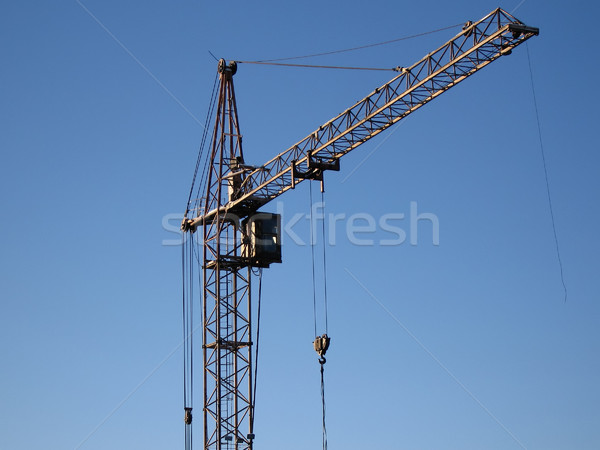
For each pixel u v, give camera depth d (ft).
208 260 414.21
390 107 366.63
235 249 409.08
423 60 358.43
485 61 351.05
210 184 416.67
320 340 362.74
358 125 372.38
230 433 402.52
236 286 410.93
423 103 362.12
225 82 420.77
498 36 342.64
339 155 383.86
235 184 411.95
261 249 406.41
